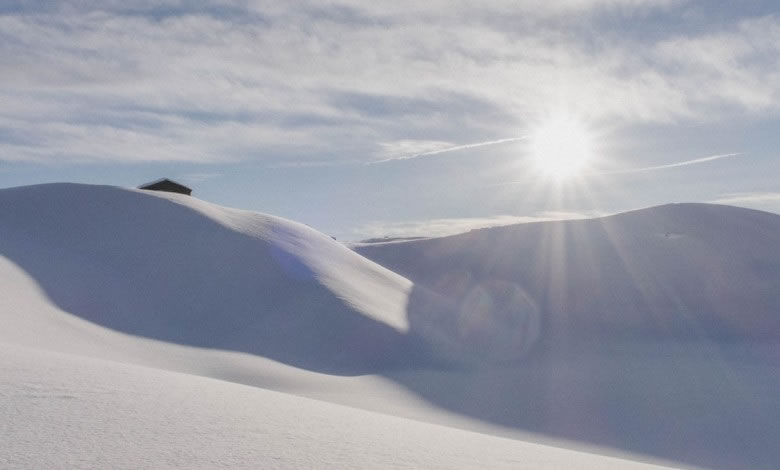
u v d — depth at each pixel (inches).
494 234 3663.9
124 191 1969.7
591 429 1018.1
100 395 241.8
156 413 221.5
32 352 360.5
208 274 1646.2
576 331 2108.8
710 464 876.6
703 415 1128.2
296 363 1290.6
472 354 1544.0
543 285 2805.1
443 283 3110.2
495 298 2645.2
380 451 209.0
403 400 1083.3
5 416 190.9
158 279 1585.9
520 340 1802.4
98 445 168.2
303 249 1930.4
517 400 1172.5
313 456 185.2
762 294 2501.2
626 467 307.6
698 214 3395.7
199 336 1373.0
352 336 1443.2
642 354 1786.4
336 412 321.7
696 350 1892.2
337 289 1664.6
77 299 1349.7
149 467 152.1
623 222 3472.0
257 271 1691.7
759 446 974.4
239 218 2018.9
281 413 268.8
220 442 187.9
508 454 256.5
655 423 1071.0
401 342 1473.9
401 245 3882.9
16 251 1491.1
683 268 2800.2
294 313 1514.5
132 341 1186.0
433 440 263.3
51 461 149.4
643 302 2496.3
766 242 2992.1
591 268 2945.4
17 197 1835.6
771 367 1644.9
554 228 3580.2
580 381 1349.7
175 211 1903.3
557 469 230.4
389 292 1882.4
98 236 1720.0
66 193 1903.3
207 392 301.9
